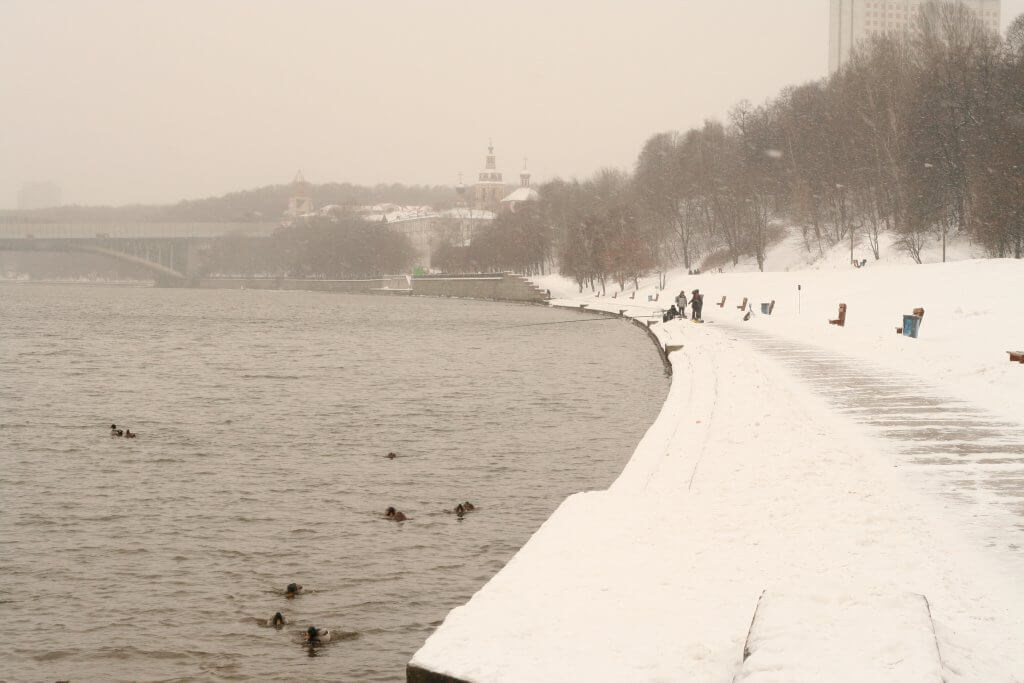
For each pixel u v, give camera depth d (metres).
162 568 16.62
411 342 79.06
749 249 143.50
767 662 6.71
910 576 9.93
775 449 17.28
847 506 12.80
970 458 16.61
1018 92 98.56
